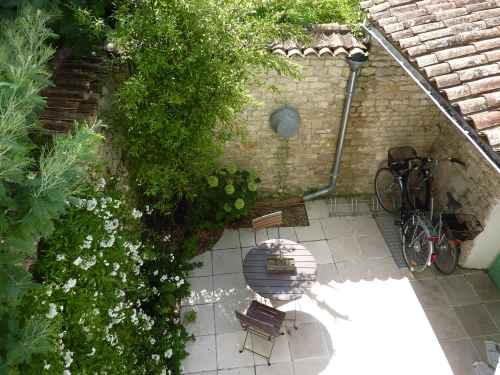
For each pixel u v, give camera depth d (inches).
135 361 179.2
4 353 97.3
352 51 218.1
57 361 118.3
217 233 266.5
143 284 195.0
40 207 89.3
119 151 213.6
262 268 214.8
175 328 210.1
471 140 130.6
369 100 248.7
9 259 93.5
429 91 154.7
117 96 195.6
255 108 245.4
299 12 217.0
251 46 186.2
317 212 286.4
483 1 181.6
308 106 248.5
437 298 235.6
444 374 202.1
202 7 156.9
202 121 187.8
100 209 155.6
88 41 172.9
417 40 170.2
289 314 225.3
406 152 265.7
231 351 209.3
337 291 237.9
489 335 218.1
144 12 162.6
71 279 130.5
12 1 122.8
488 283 244.1
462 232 225.6
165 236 250.1
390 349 211.6
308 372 201.5
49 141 140.3
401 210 269.3
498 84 138.4
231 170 258.1
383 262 254.8
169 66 165.3
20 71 95.5
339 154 269.3
